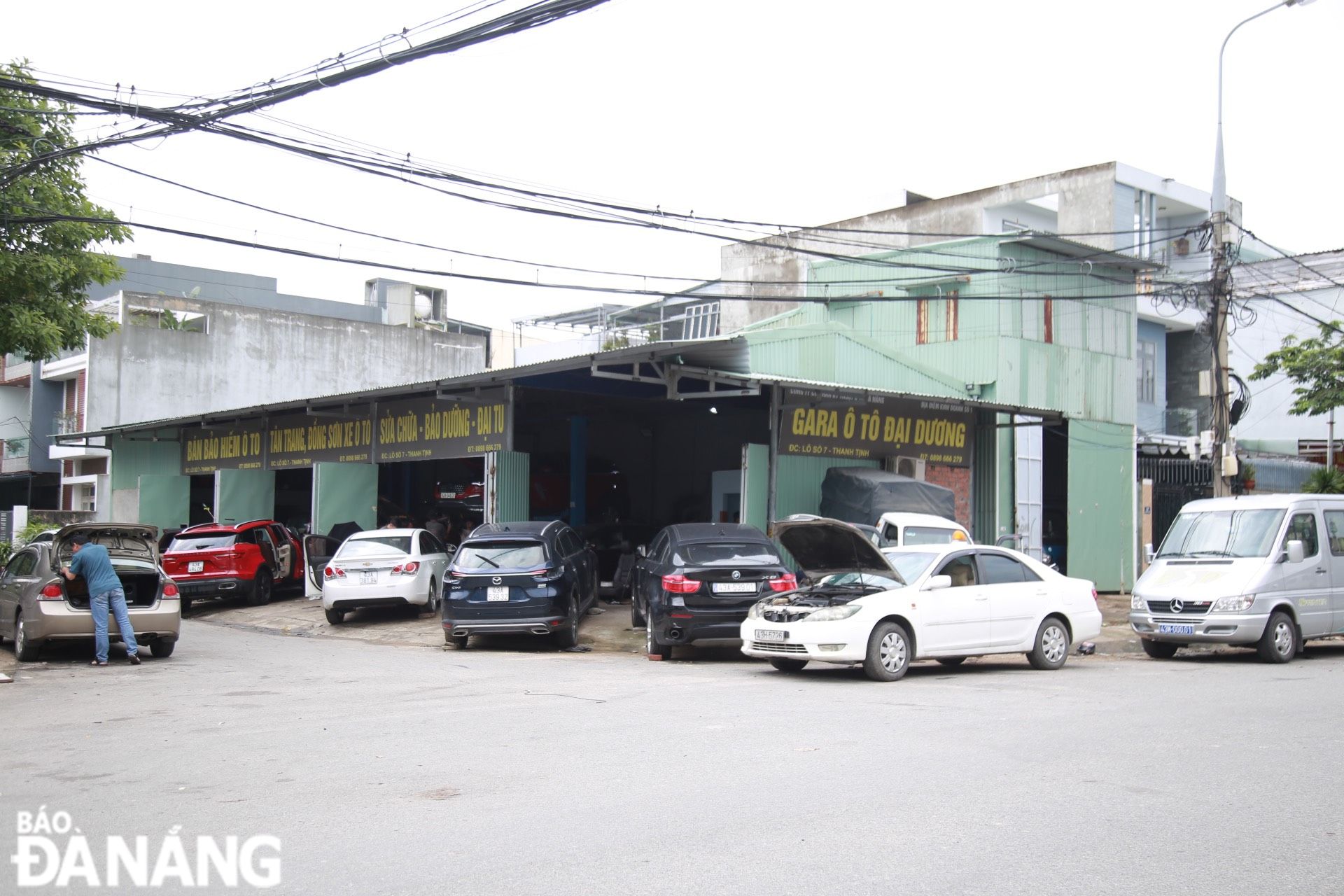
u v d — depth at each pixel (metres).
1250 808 6.29
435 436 22.88
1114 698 10.70
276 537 24.39
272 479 28.86
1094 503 27.55
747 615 14.33
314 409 25.64
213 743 8.60
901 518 18.69
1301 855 5.44
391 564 19.31
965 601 12.95
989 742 8.23
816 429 20.62
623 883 5.03
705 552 15.01
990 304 25.94
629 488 28.75
